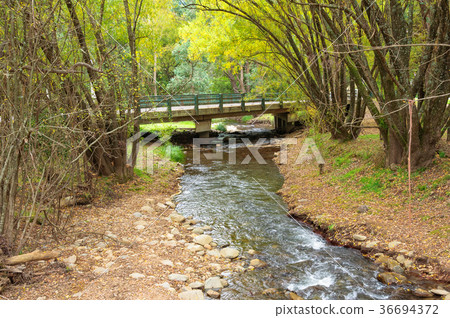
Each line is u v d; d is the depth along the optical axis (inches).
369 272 238.2
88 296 181.8
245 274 240.4
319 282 228.1
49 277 202.8
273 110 947.3
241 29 535.5
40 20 220.4
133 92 391.9
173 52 1194.6
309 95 536.7
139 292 189.6
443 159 337.1
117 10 412.2
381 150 405.4
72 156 259.9
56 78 260.2
